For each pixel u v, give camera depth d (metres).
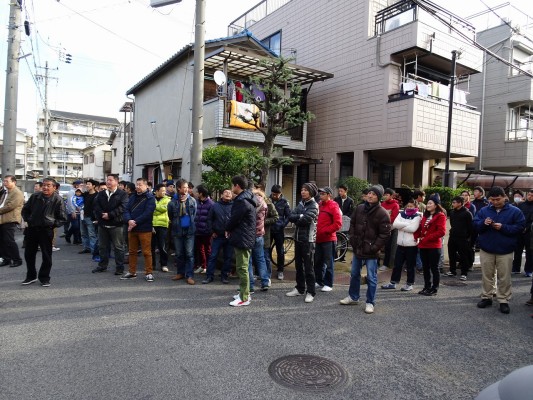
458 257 7.80
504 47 16.38
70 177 56.81
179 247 6.38
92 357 3.42
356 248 5.18
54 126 56.19
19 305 4.80
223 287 5.98
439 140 11.73
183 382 3.04
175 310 4.76
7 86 11.30
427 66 12.98
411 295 5.98
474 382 3.22
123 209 6.54
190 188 7.73
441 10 11.82
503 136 16.44
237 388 2.98
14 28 11.22
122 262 6.63
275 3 17.11
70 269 6.99
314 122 14.49
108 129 60.09
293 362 3.45
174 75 14.18
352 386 3.09
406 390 3.05
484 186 14.19
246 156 8.75
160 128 15.23
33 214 5.66
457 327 4.56
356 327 4.41
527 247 7.81
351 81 13.05
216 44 11.93
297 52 15.39
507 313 5.16
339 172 13.76
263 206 5.94
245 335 4.04
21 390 2.85
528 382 1.72
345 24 13.27
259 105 9.98
